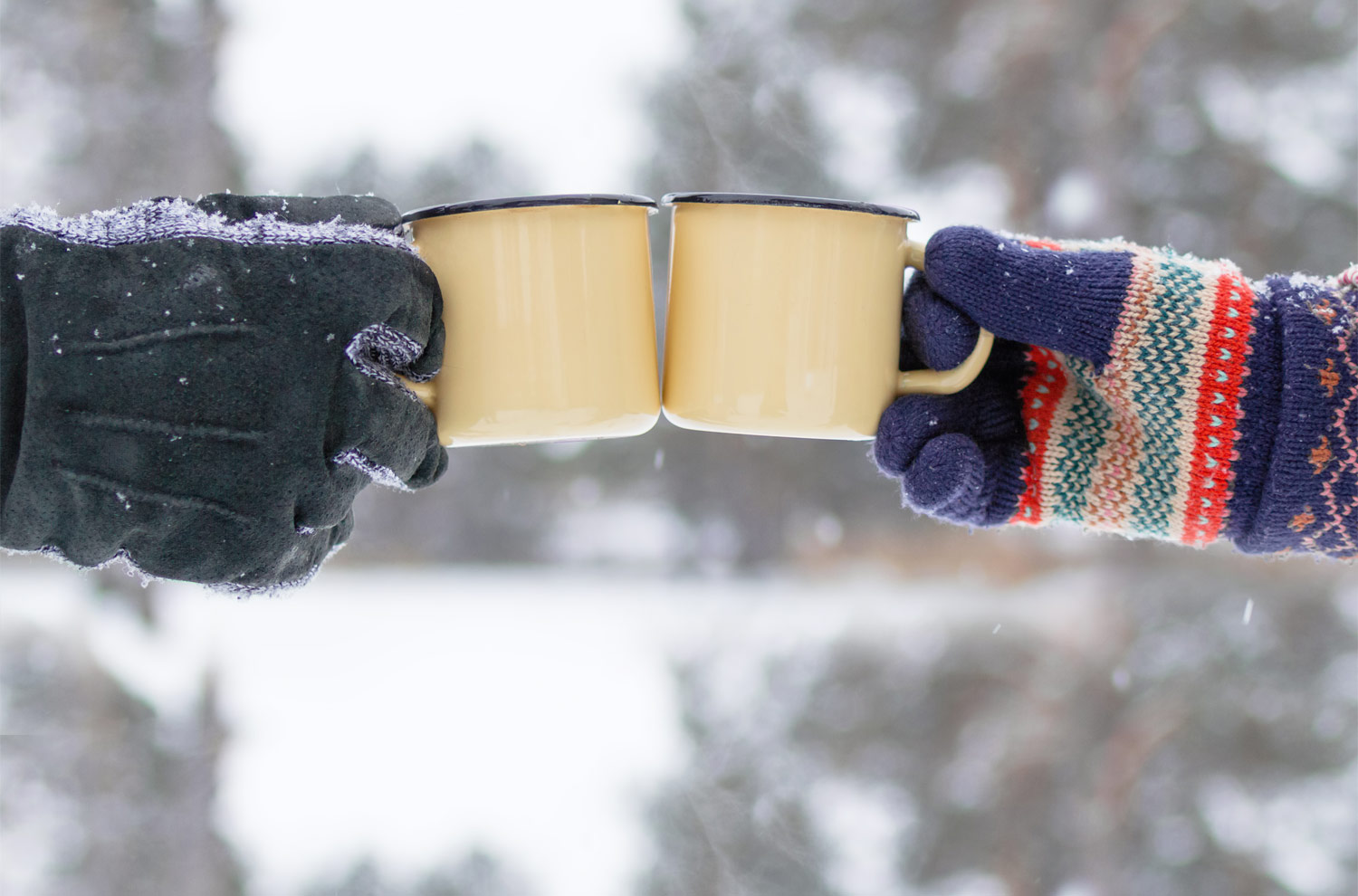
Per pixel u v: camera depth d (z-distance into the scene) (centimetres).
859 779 451
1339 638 479
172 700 498
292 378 107
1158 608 496
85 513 106
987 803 441
